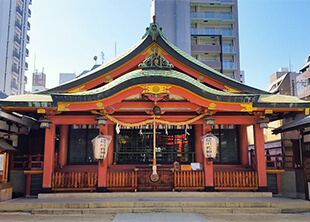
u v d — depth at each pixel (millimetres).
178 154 13391
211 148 11180
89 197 10938
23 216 8953
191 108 11445
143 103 11422
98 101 10383
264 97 11969
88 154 13117
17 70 48344
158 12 43969
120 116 11641
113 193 11078
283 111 11570
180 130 13570
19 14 49062
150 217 8648
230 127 13781
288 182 13312
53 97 10102
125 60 11719
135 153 13211
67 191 11258
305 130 12109
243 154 13422
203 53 45875
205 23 48125
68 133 13234
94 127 13312
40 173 12016
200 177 11484
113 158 13078
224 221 8234
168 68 10750
